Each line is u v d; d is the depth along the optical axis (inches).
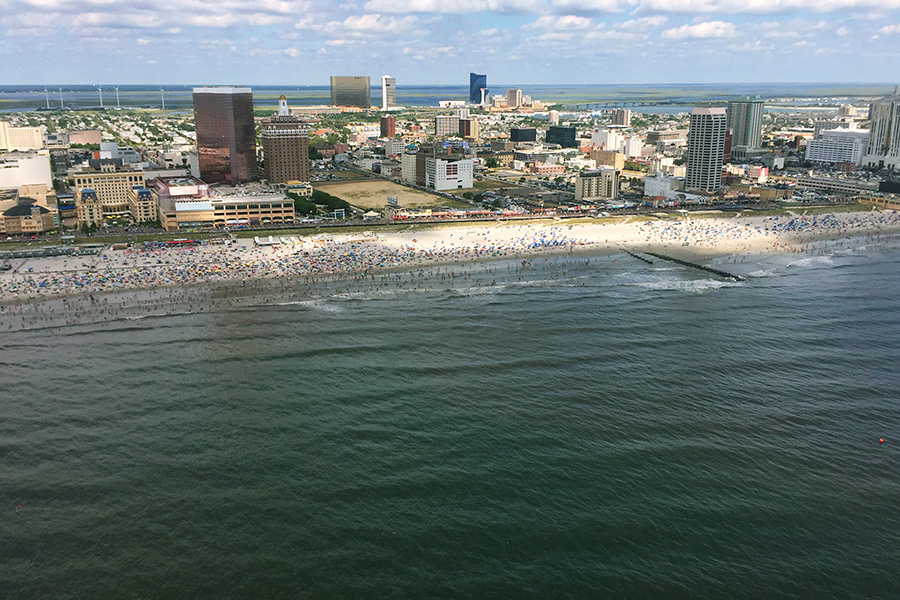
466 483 7618.1
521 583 6254.9
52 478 7785.4
